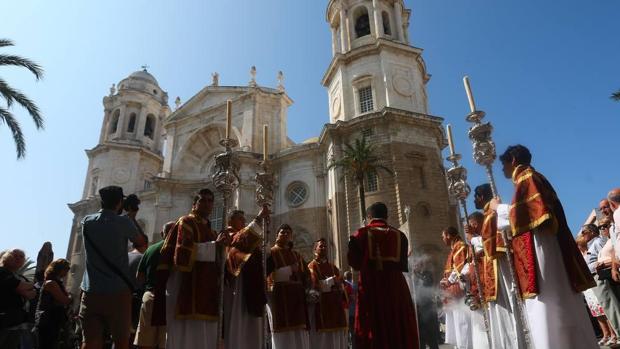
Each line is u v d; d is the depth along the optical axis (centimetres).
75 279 4588
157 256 706
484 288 720
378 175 3164
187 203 4400
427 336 1303
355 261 648
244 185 3853
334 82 3966
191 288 562
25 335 743
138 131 5400
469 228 769
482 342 762
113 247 618
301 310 794
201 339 555
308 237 3606
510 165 544
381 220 685
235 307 649
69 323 925
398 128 3294
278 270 810
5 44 2158
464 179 795
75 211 4991
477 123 645
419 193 3114
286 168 3953
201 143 4738
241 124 4375
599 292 827
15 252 743
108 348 798
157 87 5912
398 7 4062
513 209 492
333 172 3384
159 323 550
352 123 3381
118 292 601
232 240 664
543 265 458
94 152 5228
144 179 5203
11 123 2227
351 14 4122
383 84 3575
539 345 443
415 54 3750
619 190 755
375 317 603
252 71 4528
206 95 4825
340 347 912
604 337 934
